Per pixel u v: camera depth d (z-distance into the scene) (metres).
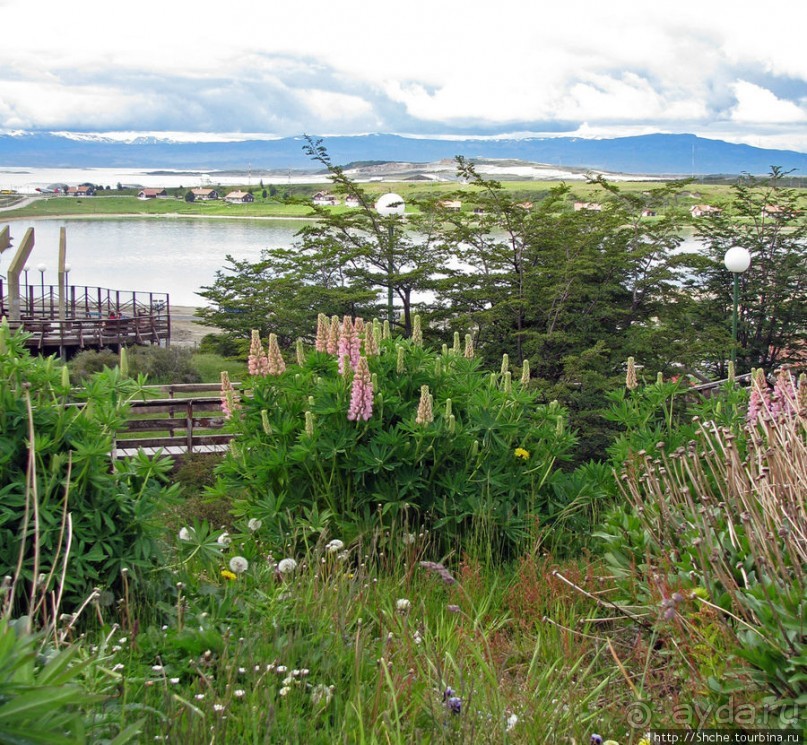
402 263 15.85
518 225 14.69
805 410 4.55
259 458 6.57
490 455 6.66
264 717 3.18
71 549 4.14
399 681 3.61
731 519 4.19
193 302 56.53
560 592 5.02
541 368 14.45
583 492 6.59
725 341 15.31
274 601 4.17
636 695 3.57
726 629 3.55
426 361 7.18
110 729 2.91
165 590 4.36
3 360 4.47
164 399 15.67
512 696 3.77
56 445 4.29
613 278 15.00
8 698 2.06
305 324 15.08
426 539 6.17
